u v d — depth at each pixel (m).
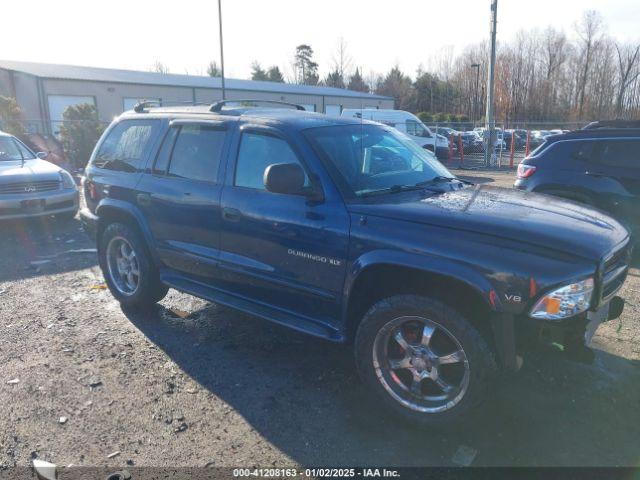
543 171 7.39
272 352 4.40
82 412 3.50
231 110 4.56
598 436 3.23
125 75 33.53
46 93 27.69
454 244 3.07
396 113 22.38
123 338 4.66
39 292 5.89
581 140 7.20
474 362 3.04
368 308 3.63
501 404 3.56
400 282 3.40
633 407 3.53
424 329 3.23
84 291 5.93
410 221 3.27
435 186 4.10
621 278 3.53
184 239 4.55
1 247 7.93
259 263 3.99
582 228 3.26
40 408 3.54
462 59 67.62
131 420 3.42
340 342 3.58
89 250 7.73
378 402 3.60
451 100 66.50
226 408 3.56
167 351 4.41
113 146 5.42
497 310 2.94
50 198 8.93
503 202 3.70
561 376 3.90
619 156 6.89
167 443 3.19
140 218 4.87
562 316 2.87
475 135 30.80
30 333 4.75
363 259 3.33
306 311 3.85
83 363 4.18
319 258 3.60
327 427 3.36
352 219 3.44
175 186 4.57
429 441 3.22
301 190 3.63
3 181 8.51
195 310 5.34
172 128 4.81
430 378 3.25
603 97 56.44
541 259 2.92
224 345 4.52
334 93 42.53
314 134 3.93
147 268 5.02
